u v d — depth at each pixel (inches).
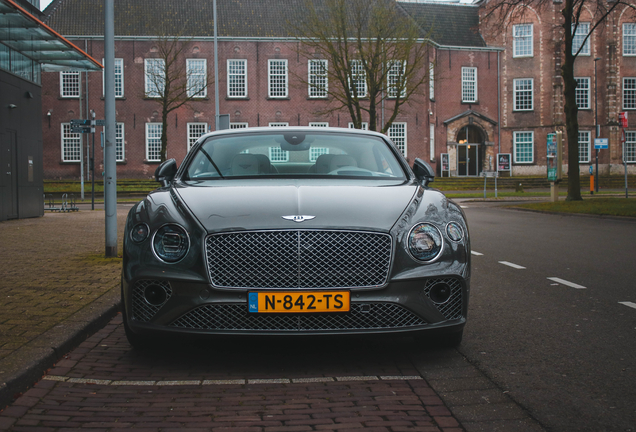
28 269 281.3
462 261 150.2
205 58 1585.9
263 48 1603.1
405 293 142.9
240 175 183.6
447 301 147.9
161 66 1472.7
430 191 171.3
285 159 192.4
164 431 110.1
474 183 1636.3
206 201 153.6
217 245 140.7
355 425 112.7
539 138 1793.8
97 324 185.3
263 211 146.3
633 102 1857.8
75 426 112.2
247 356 158.4
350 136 209.8
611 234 489.1
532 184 1675.7
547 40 1768.0
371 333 141.1
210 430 110.6
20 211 625.0
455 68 1759.4
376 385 135.6
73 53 658.8
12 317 183.3
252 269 139.9
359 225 143.0
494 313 211.6
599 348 165.0
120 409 120.9
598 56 1829.5
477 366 149.6
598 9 932.0
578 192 874.8
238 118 1601.9
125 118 1572.3
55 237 433.4
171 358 156.3
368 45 1175.6
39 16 960.3
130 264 147.1
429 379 139.5
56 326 172.1
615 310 213.9
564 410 119.3
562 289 256.2
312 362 153.3
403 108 1643.7
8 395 122.8
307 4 1284.4
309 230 140.8
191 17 1617.9
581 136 1838.1
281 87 1615.4
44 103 1556.3
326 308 139.2
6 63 598.2
